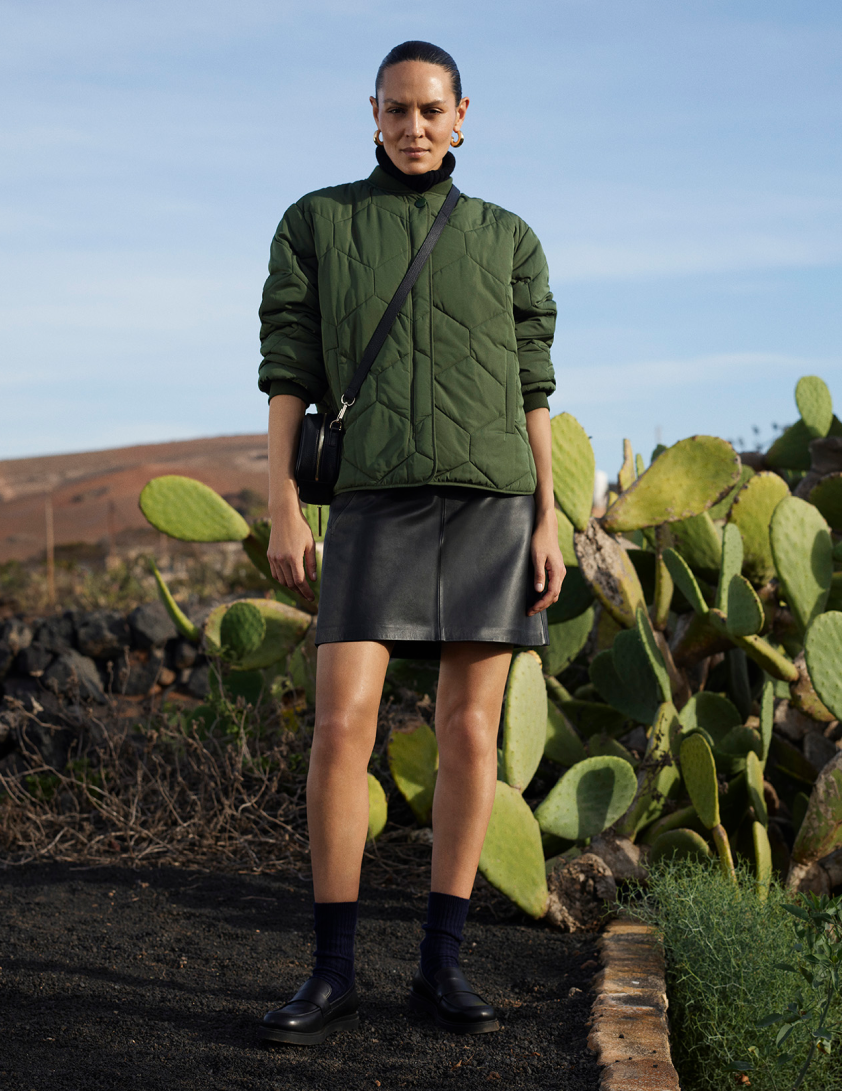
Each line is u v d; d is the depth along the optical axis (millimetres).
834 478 4102
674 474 3721
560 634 4109
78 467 88562
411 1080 1771
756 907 2506
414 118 2016
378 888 3205
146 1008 2096
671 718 3363
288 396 2061
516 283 2146
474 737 2045
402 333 1981
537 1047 1935
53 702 4703
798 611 3467
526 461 2049
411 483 1938
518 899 2791
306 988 1935
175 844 3514
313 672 4406
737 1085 2164
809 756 3705
